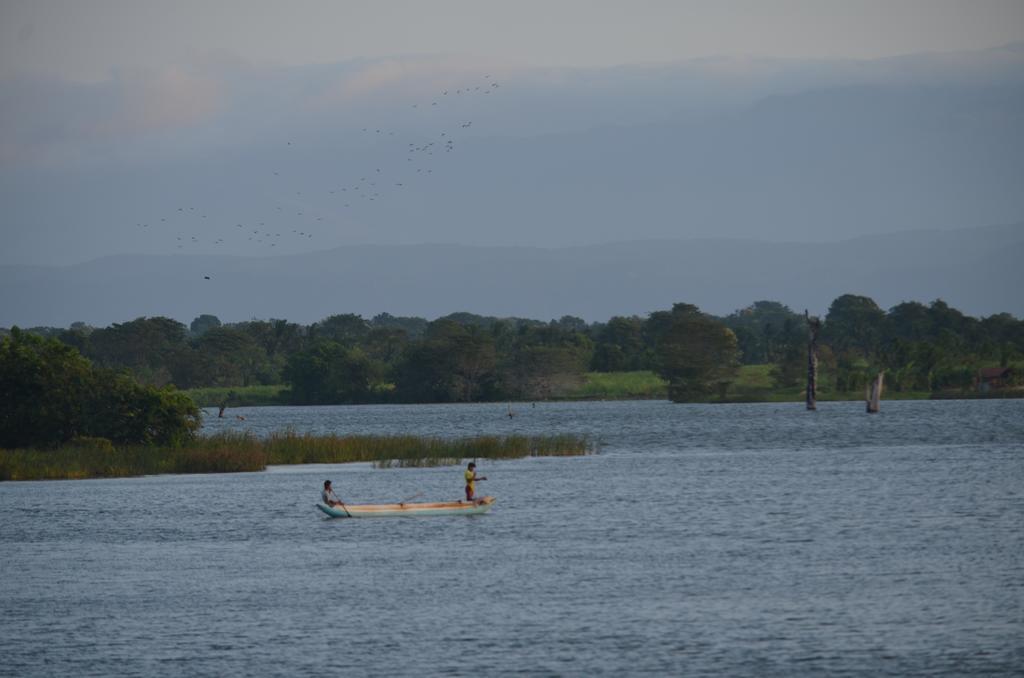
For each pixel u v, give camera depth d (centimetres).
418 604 16500
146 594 17725
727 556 19425
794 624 14912
